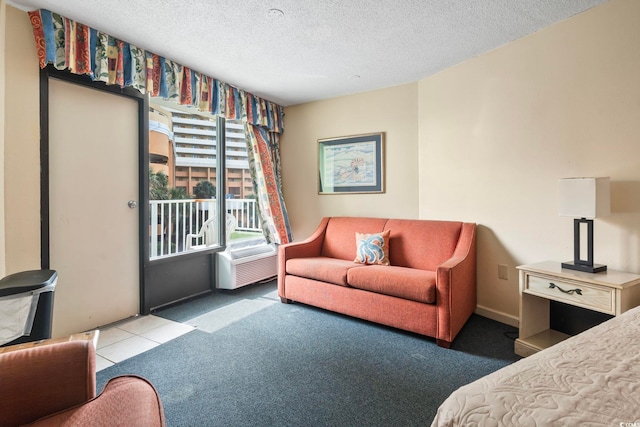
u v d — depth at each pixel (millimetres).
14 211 2070
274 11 2125
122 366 2051
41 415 948
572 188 1973
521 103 2514
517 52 2523
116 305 2750
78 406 965
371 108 3670
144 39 2498
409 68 3053
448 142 3057
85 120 2506
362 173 3746
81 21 2240
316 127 4094
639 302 1831
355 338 2457
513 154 2580
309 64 2971
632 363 873
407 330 2457
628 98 1975
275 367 2043
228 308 3125
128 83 2551
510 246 2637
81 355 1020
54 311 2352
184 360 2129
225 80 3373
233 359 2143
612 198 2057
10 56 2035
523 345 2146
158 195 3301
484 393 785
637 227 1954
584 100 2168
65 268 2406
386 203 3605
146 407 981
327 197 4043
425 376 1932
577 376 821
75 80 2391
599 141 2105
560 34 2273
